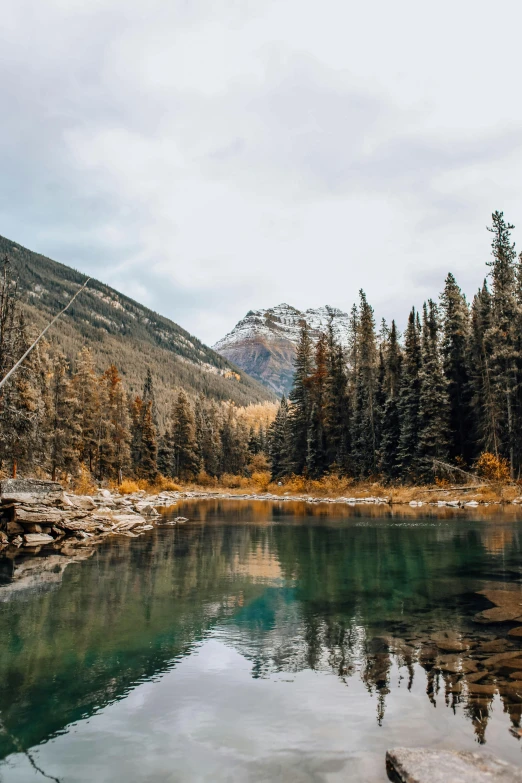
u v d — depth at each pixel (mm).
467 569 12047
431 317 46750
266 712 4836
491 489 33625
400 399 46156
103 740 4371
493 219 40125
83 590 10383
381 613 8383
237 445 104562
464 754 3789
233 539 18406
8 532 17906
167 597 9773
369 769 3762
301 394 60031
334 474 50812
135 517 24156
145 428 73875
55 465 43750
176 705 5051
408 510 29750
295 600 9453
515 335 37844
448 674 5605
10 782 3715
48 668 6141
